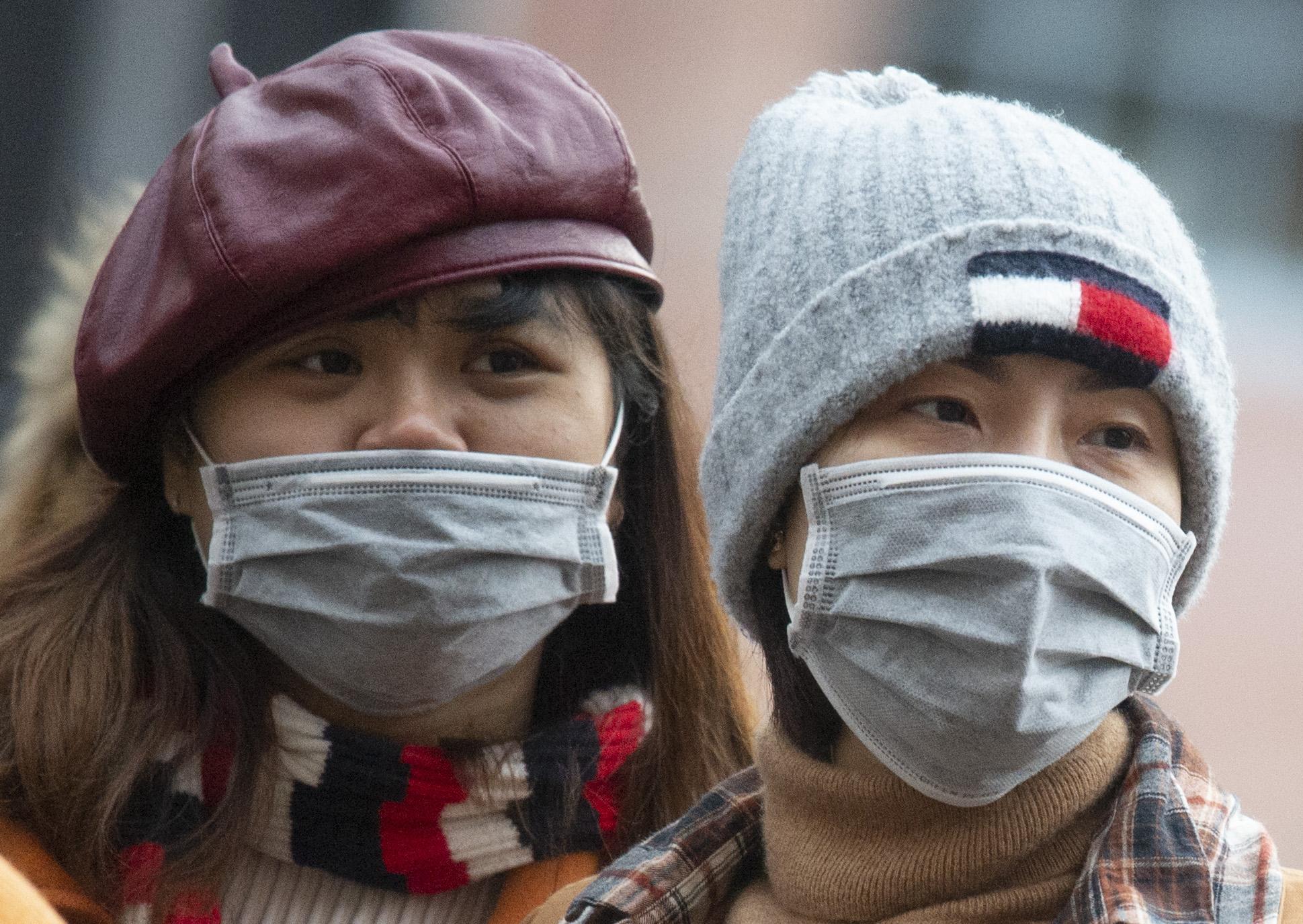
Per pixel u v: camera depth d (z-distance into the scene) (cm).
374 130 909
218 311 898
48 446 1071
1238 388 1973
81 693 943
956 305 697
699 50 1784
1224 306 2022
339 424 918
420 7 1803
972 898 699
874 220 734
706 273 1755
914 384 718
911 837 721
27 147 1753
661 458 1034
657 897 776
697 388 1340
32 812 940
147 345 914
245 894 955
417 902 961
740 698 1058
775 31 1809
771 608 788
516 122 947
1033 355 700
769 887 779
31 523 1063
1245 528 1909
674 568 1036
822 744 780
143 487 998
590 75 1772
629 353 981
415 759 946
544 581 923
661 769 1027
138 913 914
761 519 757
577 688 1012
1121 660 709
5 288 1659
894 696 718
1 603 998
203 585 984
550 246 927
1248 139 2089
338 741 945
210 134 942
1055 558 688
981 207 718
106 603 973
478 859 956
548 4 1772
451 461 904
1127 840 683
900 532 709
